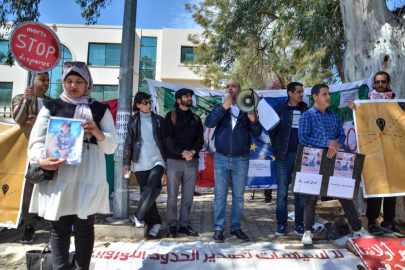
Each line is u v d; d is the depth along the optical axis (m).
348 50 5.96
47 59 4.29
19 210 4.25
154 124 4.56
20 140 4.43
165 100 6.11
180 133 4.54
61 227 2.85
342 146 4.27
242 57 13.48
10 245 4.18
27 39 4.12
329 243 4.23
